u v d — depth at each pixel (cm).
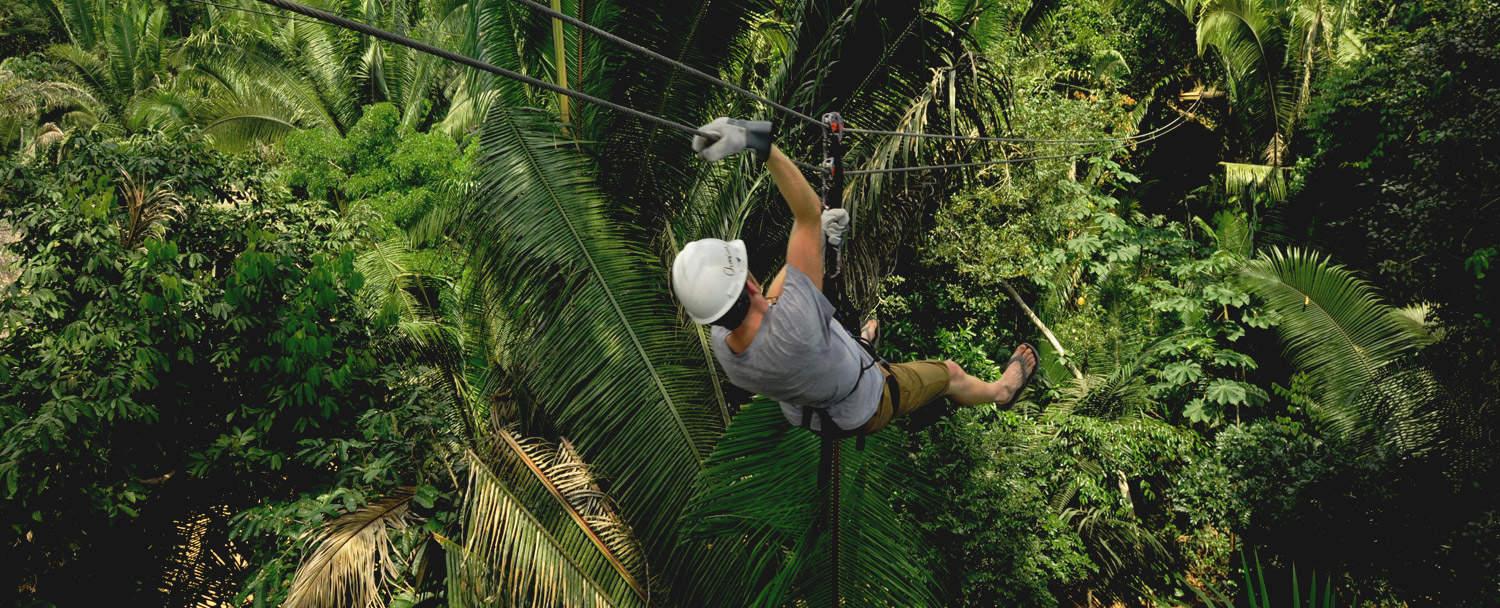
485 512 528
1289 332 1107
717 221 637
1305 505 853
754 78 780
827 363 247
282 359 557
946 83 584
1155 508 1091
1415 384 840
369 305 693
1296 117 1394
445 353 708
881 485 527
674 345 604
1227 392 1082
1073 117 1195
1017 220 1148
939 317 1162
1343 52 1338
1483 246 750
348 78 1764
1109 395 1125
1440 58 787
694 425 596
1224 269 1213
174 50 2430
